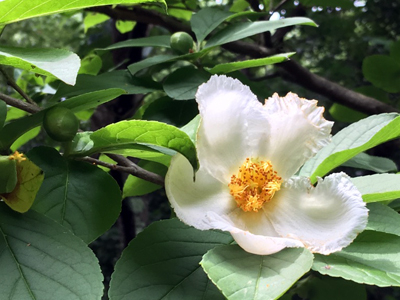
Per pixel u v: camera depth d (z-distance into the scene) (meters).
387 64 0.37
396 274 0.14
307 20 0.26
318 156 0.20
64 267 0.14
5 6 0.15
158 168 0.25
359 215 0.15
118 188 0.17
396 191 0.16
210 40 0.27
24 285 0.13
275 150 0.16
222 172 0.16
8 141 0.17
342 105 0.38
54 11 0.16
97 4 0.16
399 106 0.41
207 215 0.14
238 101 0.16
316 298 0.25
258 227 0.16
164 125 0.14
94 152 0.17
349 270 0.14
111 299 0.14
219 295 0.14
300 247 0.14
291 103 0.16
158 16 0.34
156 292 0.14
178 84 0.24
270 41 0.33
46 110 0.17
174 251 0.16
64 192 0.17
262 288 0.13
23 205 0.15
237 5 0.38
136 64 0.26
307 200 0.16
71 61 0.14
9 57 0.14
